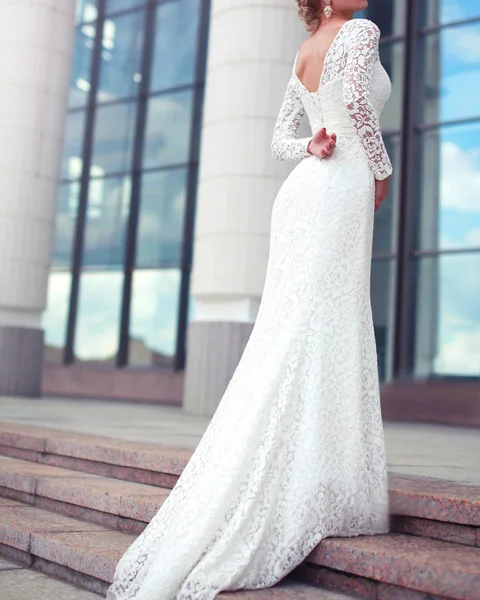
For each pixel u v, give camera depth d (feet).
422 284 39.27
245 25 31.04
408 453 17.04
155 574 8.46
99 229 51.96
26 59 40.50
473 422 34.94
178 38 50.37
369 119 9.48
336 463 9.04
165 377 46.68
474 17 39.68
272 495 8.71
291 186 10.07
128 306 49.57
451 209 39.06
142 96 51.06
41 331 41.04
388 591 8.07
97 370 49.52
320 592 8.47
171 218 48.85
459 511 8.95
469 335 37.55
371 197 9.86
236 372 9.59
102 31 53.78
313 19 10.43
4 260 39.47
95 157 52.90
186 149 48.85
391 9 42.19
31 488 13.73
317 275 9.46
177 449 14.32
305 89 10.36
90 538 10.94
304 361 9.19
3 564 11.12
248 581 8.41
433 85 40.52
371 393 9.57
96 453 14.78
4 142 39.99
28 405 31.96
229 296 30.99
